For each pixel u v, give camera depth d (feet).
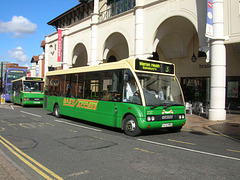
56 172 14.64
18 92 74.13
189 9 42.80
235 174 14.56
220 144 23.38
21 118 41.81
